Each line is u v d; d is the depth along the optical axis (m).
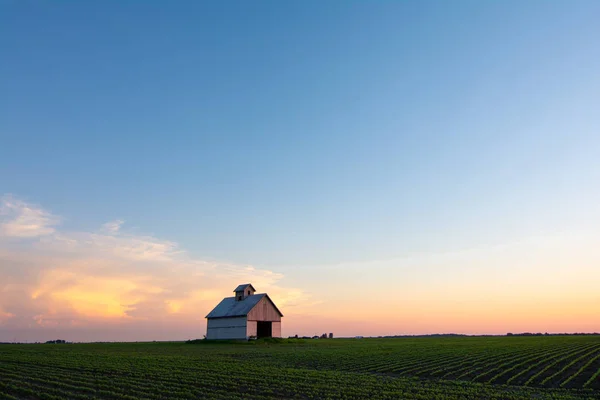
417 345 87.44
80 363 48.16
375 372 45.59
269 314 98.44
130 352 66.50
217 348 77.19
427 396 32.25
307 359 56.41
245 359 55.75
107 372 41.72
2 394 30.42
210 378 38.69
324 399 31.27
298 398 31.56
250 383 36.69
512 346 77.19
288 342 93.69
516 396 32.66
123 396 30.50
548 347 71.81
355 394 32.84
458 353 63.78
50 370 42.62
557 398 31.80
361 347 80.56
